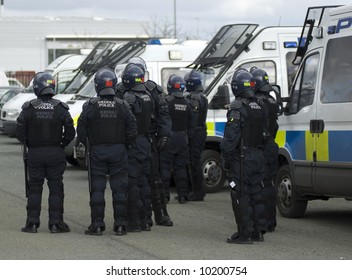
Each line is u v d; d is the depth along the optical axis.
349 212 28.33
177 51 37.56
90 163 22.89
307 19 25.84
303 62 25.67
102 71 22.84
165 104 24.56
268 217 23.91
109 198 31.50
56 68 52.06
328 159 23.70
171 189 34.97
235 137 21.48
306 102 25.11
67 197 31.52
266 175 23.70
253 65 33.12
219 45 34.09
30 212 23.59
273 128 23.67
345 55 23.38
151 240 22.39
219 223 25.64
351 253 20.72
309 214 27.80
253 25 33.66
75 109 39.56
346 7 23.84
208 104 32.41
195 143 30.53
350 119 22.66
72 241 22.17
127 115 22.81
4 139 64.38
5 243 21.81
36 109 22.94
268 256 20.17
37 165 23.20
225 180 33.28
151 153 24.42
